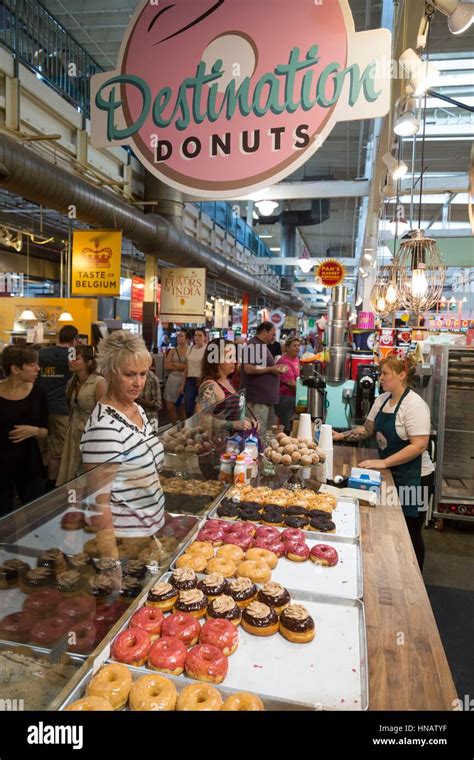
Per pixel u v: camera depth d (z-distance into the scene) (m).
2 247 9.74
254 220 14.48
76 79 6.18
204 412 2.06
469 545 3.71
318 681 0.99
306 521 1.75
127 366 1.47
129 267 12.09
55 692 0.92
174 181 1.66
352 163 9.35
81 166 6.10
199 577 1.37
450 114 6.38
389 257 11.85
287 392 6.36
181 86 1.62
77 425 3.09
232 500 1.93
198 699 0.92
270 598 1.26
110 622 1.15
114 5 5.59
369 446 3.92
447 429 3.94
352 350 4.96
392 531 1.76
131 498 1.37
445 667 1.03
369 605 1.26
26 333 7.20
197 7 1.59
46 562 1.08
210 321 15.23
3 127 4.70
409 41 2.94
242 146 1.60
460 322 7.46
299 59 1.53
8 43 5.02
